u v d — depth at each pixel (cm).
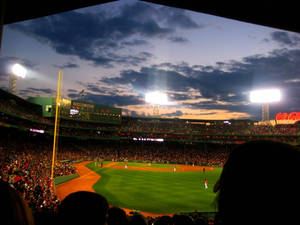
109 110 9838
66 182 4034
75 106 8856
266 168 92
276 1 380
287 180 89
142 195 3259
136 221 332
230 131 9394
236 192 95
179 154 8756
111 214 317
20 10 423
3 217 118
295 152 97
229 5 401
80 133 8800
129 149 9138
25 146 5891
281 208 87
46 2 408
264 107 9750
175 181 4475
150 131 9619
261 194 89
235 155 104
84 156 7681
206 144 9662
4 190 127
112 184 4003
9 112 5303
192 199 3075
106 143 9462
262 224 88
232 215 93
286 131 8369
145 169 6378
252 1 385
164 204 2836
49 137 7875
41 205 1827
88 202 140
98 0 431
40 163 4397
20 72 5972
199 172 5956
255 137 8800
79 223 133
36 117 6850
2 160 3594
